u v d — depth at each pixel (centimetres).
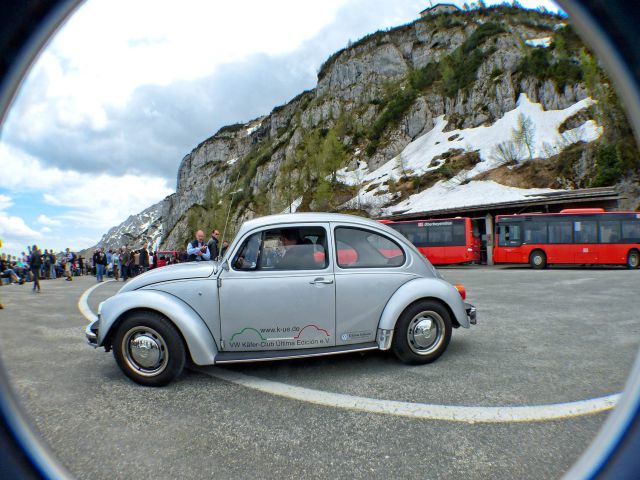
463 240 2344
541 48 7488
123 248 2048
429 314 409
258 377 384
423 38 12912
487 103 7619
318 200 7250
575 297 898
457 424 274
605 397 315
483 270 2056
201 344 357
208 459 234
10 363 444
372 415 293
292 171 9781
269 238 389
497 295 951
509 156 5538
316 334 383
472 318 436
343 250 399
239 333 373
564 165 4631
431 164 6856
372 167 8788
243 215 10394
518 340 506
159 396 339
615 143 3712
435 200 5291
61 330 633
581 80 6494
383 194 6612
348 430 270
